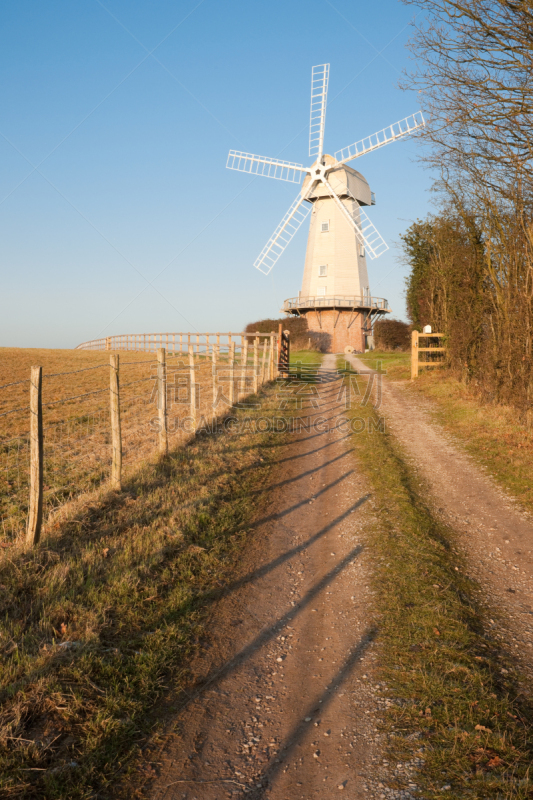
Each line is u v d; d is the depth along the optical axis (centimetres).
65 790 301
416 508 800
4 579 500
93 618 456
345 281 4591
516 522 760
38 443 576
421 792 300
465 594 553
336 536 720
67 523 647
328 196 4544
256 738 354
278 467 1064
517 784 298
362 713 373
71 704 359
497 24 848
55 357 4044
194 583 566
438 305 2458
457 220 1900
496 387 1491
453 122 962
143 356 4112
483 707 368
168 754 338
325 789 309
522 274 1351
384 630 479
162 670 418
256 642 470
